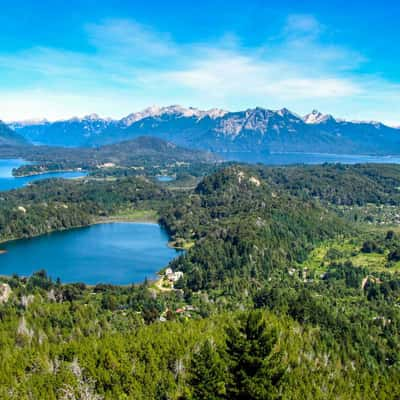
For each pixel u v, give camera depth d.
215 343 170.38
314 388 157.25
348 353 195.25
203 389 90.50
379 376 174.62
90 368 160.25
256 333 82.81
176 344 175.25
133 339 182.88
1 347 183.25
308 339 196.62
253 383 77.75
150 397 152.88
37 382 150.12
